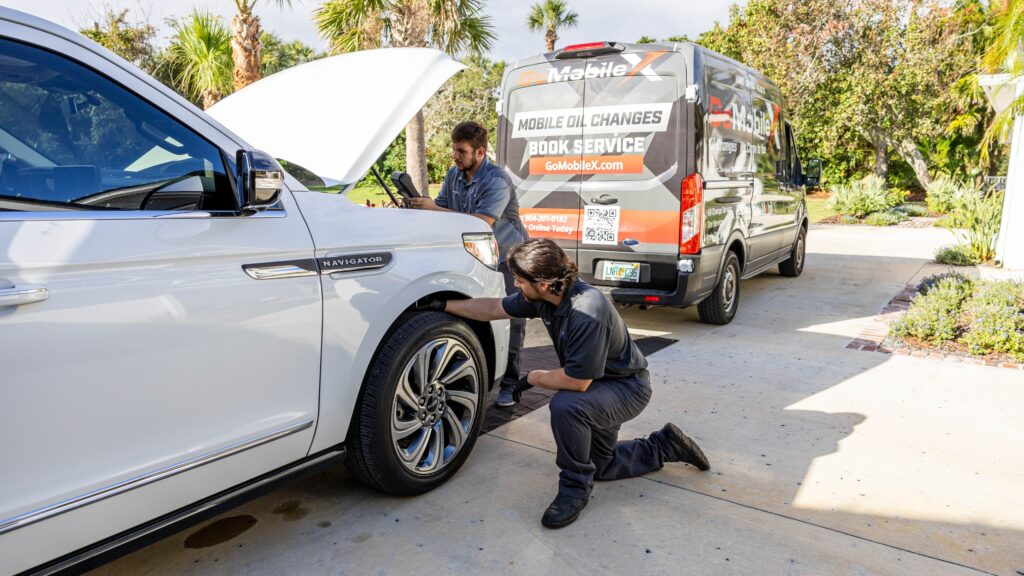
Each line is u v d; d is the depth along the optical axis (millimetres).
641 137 5266
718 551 2463
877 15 19500
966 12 18766
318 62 3576
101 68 1888
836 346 5359
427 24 11188
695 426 3674
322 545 2504
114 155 1881
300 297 2225
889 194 19094
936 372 4645
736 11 24438
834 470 3129
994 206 10141
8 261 1552
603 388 2711
